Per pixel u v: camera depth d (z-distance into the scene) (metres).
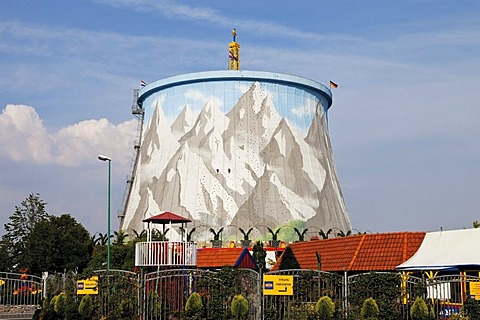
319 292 31.81
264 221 87.69
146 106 102.00
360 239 45.34
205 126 92.69
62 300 35.75
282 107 94.38
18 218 75.12
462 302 32.47
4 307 45.62
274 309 31.75
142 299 32.72
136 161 102.62
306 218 89.56
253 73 93.56
